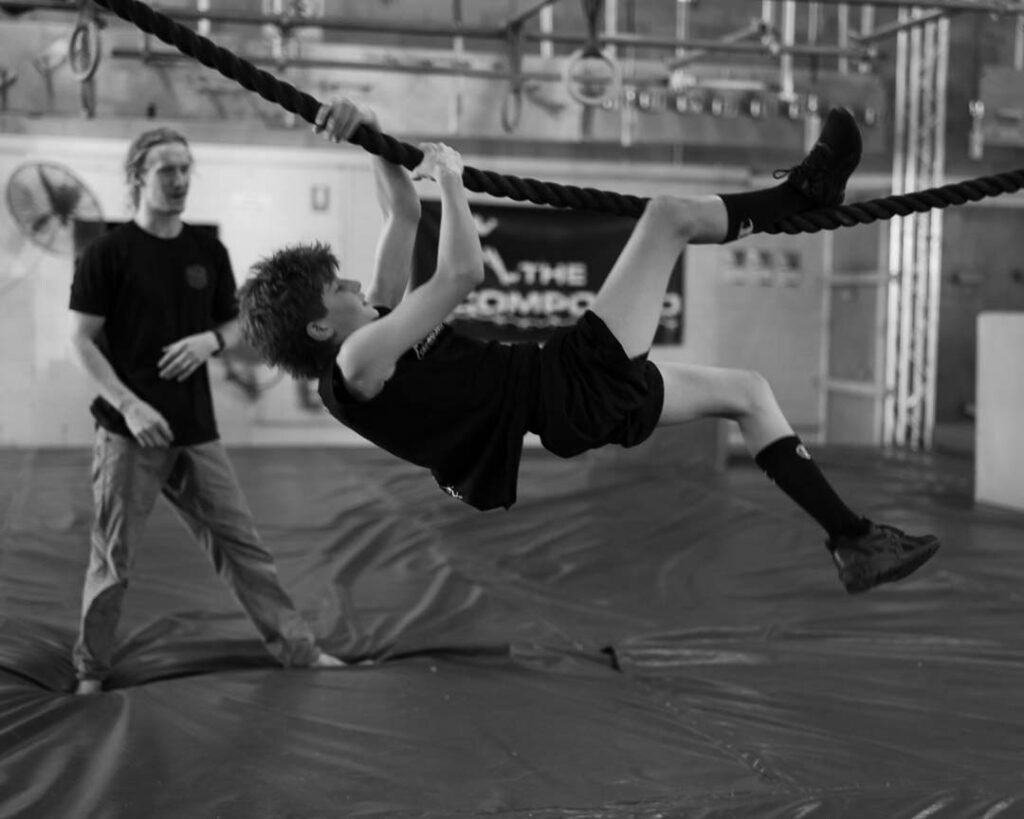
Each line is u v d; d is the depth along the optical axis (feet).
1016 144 33.81
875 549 9.39
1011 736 11.61
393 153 8.91
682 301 38.09
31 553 19.25
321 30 34.42
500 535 21.17
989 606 16.83
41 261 33.04
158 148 12.60
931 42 35.88
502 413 8.89
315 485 26.14
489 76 29.35
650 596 17.58
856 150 9.27
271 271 9.35
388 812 9.56
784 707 12.45
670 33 37.63
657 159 38.17
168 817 9.45
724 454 30.32
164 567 18.30
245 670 13.52
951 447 34.99
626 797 9.93
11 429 33.47
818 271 40.16
